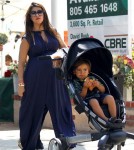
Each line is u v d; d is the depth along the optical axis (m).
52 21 11.46
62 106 7.07
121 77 9.49
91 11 10.65
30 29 6.96
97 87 5.98
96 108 5.68
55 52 6.83
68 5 11.09
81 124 9.55
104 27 10.42
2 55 15.88
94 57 6.27
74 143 6.07
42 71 6.93
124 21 10.06
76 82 6.06
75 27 10.98
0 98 11.12
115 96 6.04
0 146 8.05
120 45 10.16
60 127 7.01
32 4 6.99
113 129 5.48
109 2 10.29
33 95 7.00
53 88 6.97
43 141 8.42
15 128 10.22
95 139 5.63
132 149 7.54
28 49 6.99
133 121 9.08
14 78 10.73
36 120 7.11
